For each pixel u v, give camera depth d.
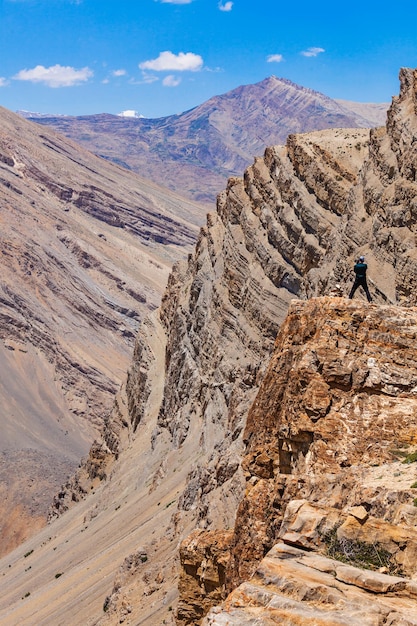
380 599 13.76
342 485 19.20
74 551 72.62
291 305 25.06
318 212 61.09
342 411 20.94
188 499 48.97
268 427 24.22
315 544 15.59
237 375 63.31
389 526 15.51
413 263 42.78
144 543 53.78
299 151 64.56
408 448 19.86
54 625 54.59
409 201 45.56
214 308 73.56
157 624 36.50
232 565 22.83
